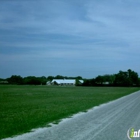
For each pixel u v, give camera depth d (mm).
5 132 11391
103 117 17078
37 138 10070
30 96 45562
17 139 9922
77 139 9820
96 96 47312
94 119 16016
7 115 18531
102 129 12156
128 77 163500
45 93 57094
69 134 10867
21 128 12469
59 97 43125
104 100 36406
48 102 31953
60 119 16031
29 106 26469
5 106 26609
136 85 156625
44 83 190125
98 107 25156
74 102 31844
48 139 9852
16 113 19875
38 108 24047
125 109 23031
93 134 10859
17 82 191000
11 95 48375
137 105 27703
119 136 10453
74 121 15070
